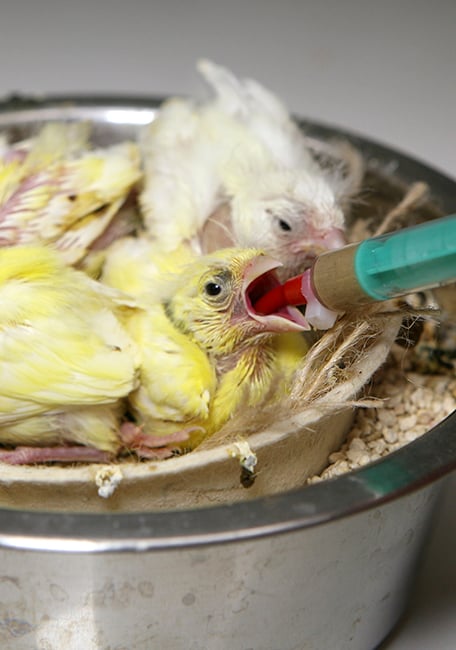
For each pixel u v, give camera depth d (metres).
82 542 0.30
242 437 0.33
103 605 0.32
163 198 0.38
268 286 0.35
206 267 0.34
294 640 0.34
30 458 0.34
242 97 0.41
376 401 0.35
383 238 0.32
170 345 0.33
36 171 0.37
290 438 0.33
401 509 0.33
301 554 0.32
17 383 0.33
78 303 0.33
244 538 0.30
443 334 0.39
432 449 0.32
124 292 0.34
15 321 0.33
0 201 0.37
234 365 0.35
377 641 0.36
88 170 0.37
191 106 0.41
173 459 0.33
